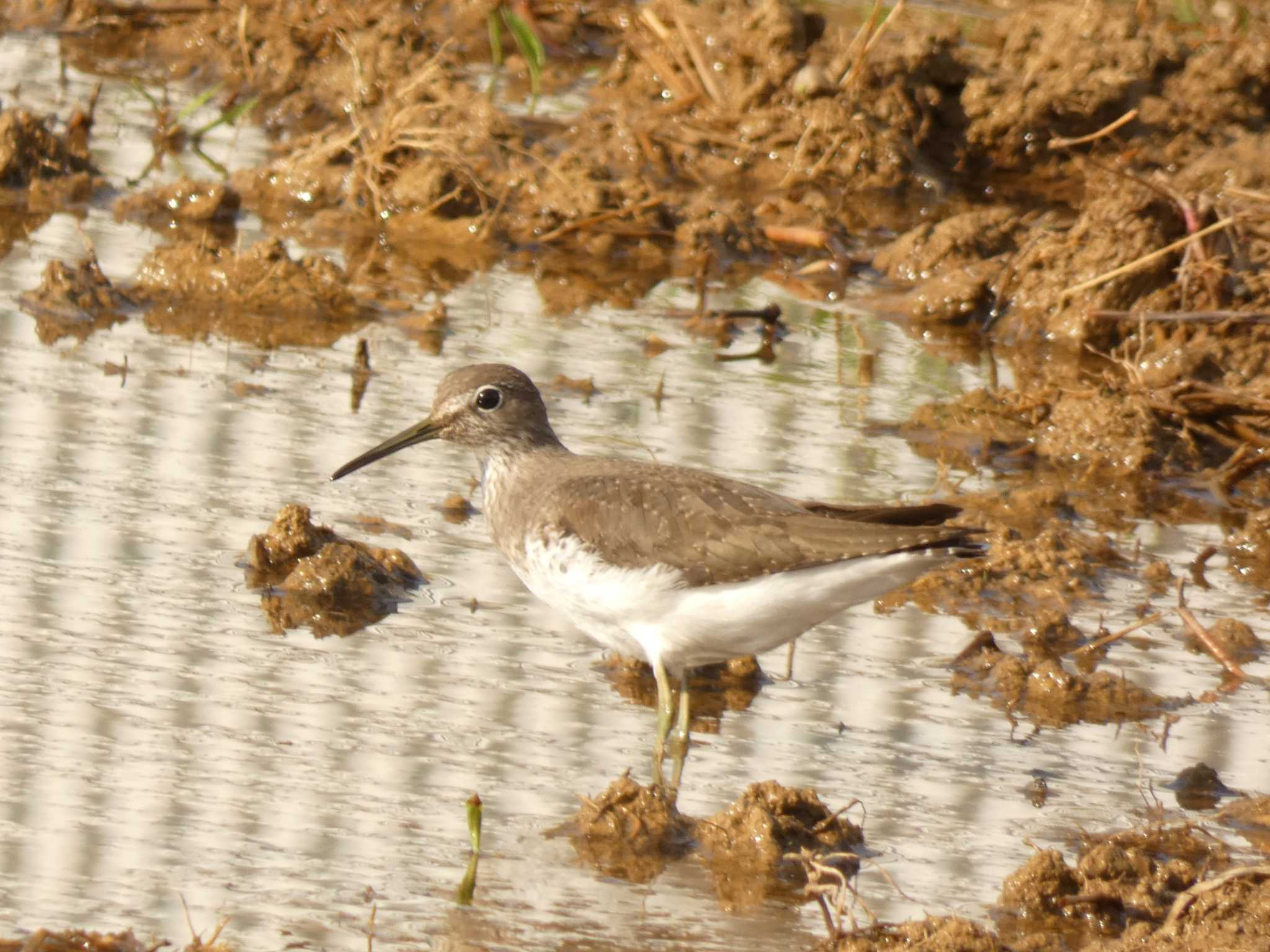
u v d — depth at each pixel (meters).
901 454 15.62
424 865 9.28
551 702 11.34
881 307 19.23
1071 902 9.23
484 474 12.27
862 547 10.44
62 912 8.55
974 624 13.02
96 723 10.43
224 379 15.91
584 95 24.06
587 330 17.89
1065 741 11.26
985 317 19.06
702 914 9.04
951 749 11.08
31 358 15.95
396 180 20.44
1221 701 11.90
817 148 22.56
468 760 10.47
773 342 18.05
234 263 17.86
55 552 12.55
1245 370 17.31
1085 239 19.09
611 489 11.17
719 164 22.55
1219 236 18.67
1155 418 16.48
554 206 20.30
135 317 17.25
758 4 23.91
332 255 19.31
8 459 13.87
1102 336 18.56
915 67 22.80
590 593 11.12
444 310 17.67
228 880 8.96
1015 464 15.93
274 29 24.17
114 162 21.11
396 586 12.77
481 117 21.39
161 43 24.80
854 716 11.52
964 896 9.37
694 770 10.66
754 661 12.03
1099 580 13.78
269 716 10.73
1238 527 14.98
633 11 26.14
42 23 25.08
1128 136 22.88
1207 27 24.58
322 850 9.34
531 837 9.68
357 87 22.83
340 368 16.39
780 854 9.64
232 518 13.38
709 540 10.73
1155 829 10.00
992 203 22.38
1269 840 10.06
